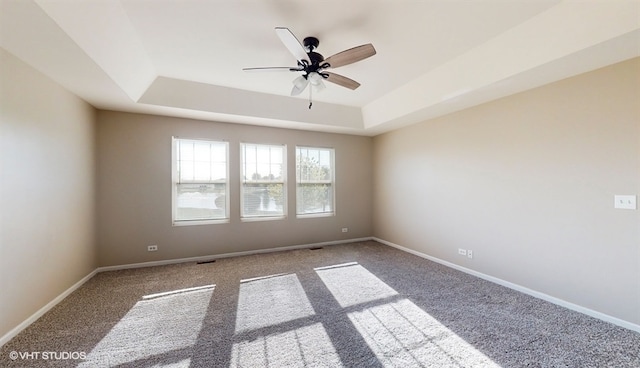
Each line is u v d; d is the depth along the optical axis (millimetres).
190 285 3133
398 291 2936
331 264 3920
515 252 2963
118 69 2510
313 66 2367
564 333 2092
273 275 3463
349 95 3924
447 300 2703
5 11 1540
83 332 2137
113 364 1768
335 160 5277
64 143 2768
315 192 5137
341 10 2027
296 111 4176
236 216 4414
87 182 3275
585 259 2395
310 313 2457
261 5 1962
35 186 2314
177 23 2166
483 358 1808
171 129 3977
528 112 2824
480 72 2682
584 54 2037
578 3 1859
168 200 3953
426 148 4215
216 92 3543
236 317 2391
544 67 2270
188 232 4086
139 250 3797
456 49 2619
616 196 2203
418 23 2195
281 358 1832
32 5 1496
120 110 3639
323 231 5152
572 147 2475
